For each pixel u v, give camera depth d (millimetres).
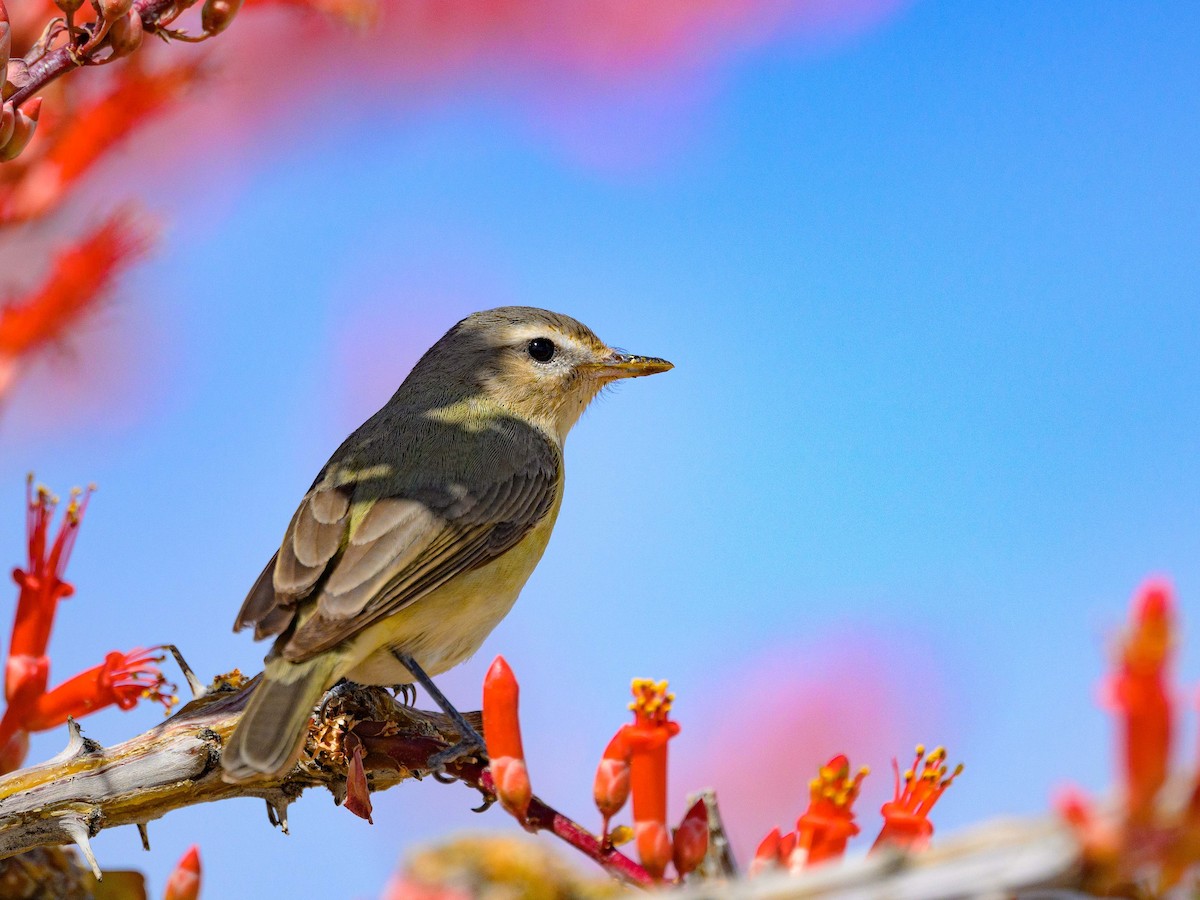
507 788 8195
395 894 5898
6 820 8953
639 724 7609
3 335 11477
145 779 9234
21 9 10156
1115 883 4398
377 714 10211
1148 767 4266
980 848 4688
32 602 9812
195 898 7855
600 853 8047
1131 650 4324
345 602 11523
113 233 11797
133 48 8547
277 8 12023
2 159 8594
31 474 10008
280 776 9852
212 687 10430
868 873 4766
